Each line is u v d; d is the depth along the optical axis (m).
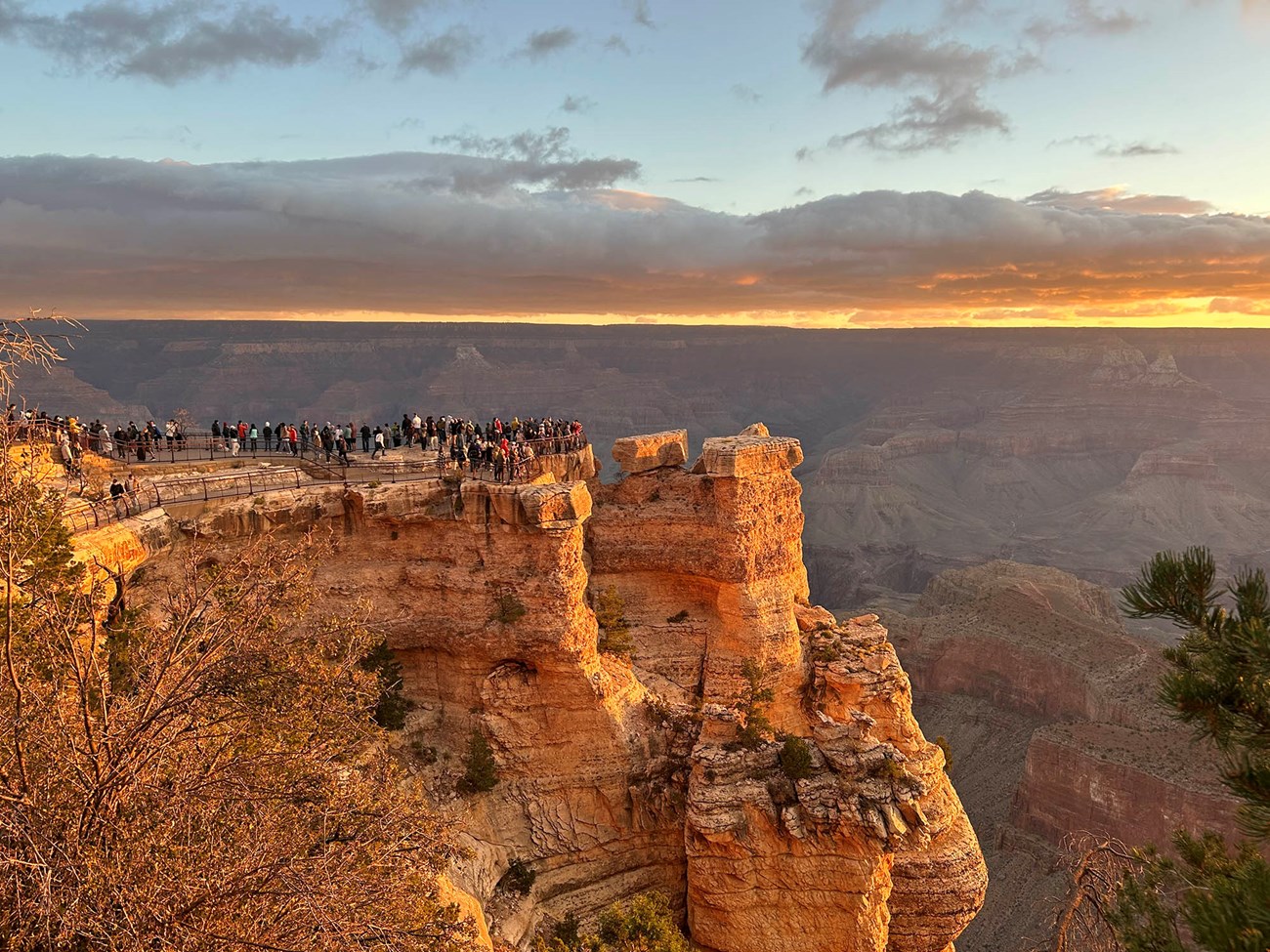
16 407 18.61
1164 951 14.06
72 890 14.10
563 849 38.06
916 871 40.25
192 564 20.89
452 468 43.66
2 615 17.64
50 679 17.98
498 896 35.88
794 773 36.94
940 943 41.00
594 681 39.34
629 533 46.97
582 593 40.50
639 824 38.94
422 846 20.48
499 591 39.22
